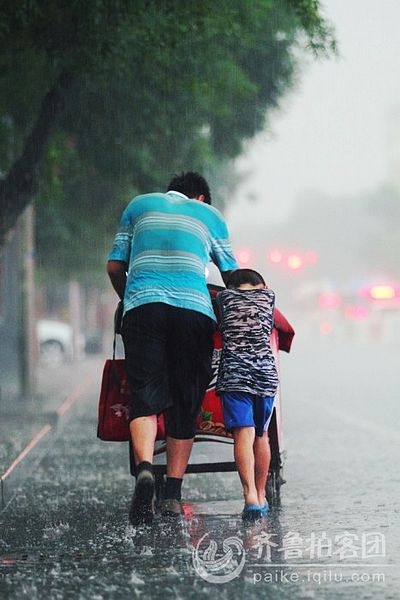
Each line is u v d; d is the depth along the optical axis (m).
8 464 29.36
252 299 23.05
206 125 53.62
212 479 30.23
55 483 30.44
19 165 43.53
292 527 22.11
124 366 23.22
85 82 44.44
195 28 39.22
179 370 22.42
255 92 47.66
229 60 44.62
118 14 34.47
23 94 47.09
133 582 17.73
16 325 72.44
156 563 19.06
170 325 22.22
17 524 23.66
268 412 23.03
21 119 49.31
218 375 23.00
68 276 96.81
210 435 23.84
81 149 51.16
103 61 37.22
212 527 22.22
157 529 21.91
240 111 53.56
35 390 63.53
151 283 22.39
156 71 41.91
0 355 68.81
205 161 55.16
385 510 24.09
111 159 51.16
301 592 16.94
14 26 35.00
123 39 36.81
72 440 43.09
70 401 59.75
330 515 23.55
